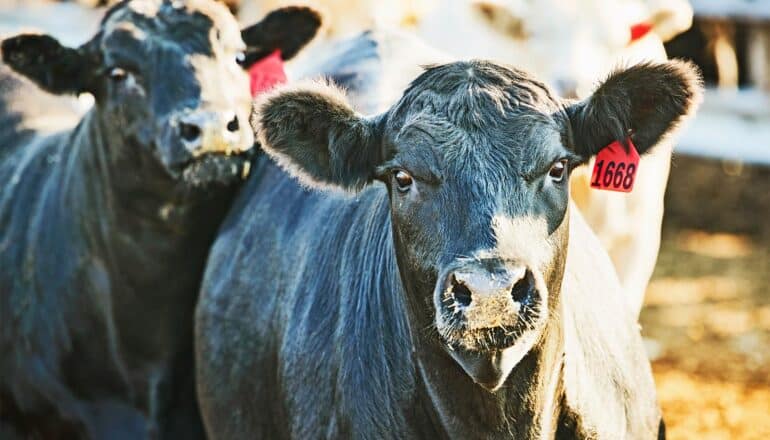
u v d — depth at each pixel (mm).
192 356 11281
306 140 7770
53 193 11562
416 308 7336
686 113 7523
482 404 7438
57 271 11344
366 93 9562
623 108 7477
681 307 17422
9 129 12914
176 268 10906
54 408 11438
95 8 22281
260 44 11078
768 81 21875
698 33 22156
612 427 8031
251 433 9305
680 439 13531
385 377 7801
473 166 7066
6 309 11656
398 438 7770
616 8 12859
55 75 10906
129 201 10703
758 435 13648
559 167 7191
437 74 7418
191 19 10445
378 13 13727
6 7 23281
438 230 7043
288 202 9594
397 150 7281
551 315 7270
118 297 11039
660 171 11430
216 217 10758
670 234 20281
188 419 11359
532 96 7305
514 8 13109
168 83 10180
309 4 11070
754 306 17328
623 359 8312
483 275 6648
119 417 11320
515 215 6969
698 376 15273
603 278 8602
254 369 9227
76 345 11281
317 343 8391
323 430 8172
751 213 20938
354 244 8461
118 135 10547
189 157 9930
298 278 8914
